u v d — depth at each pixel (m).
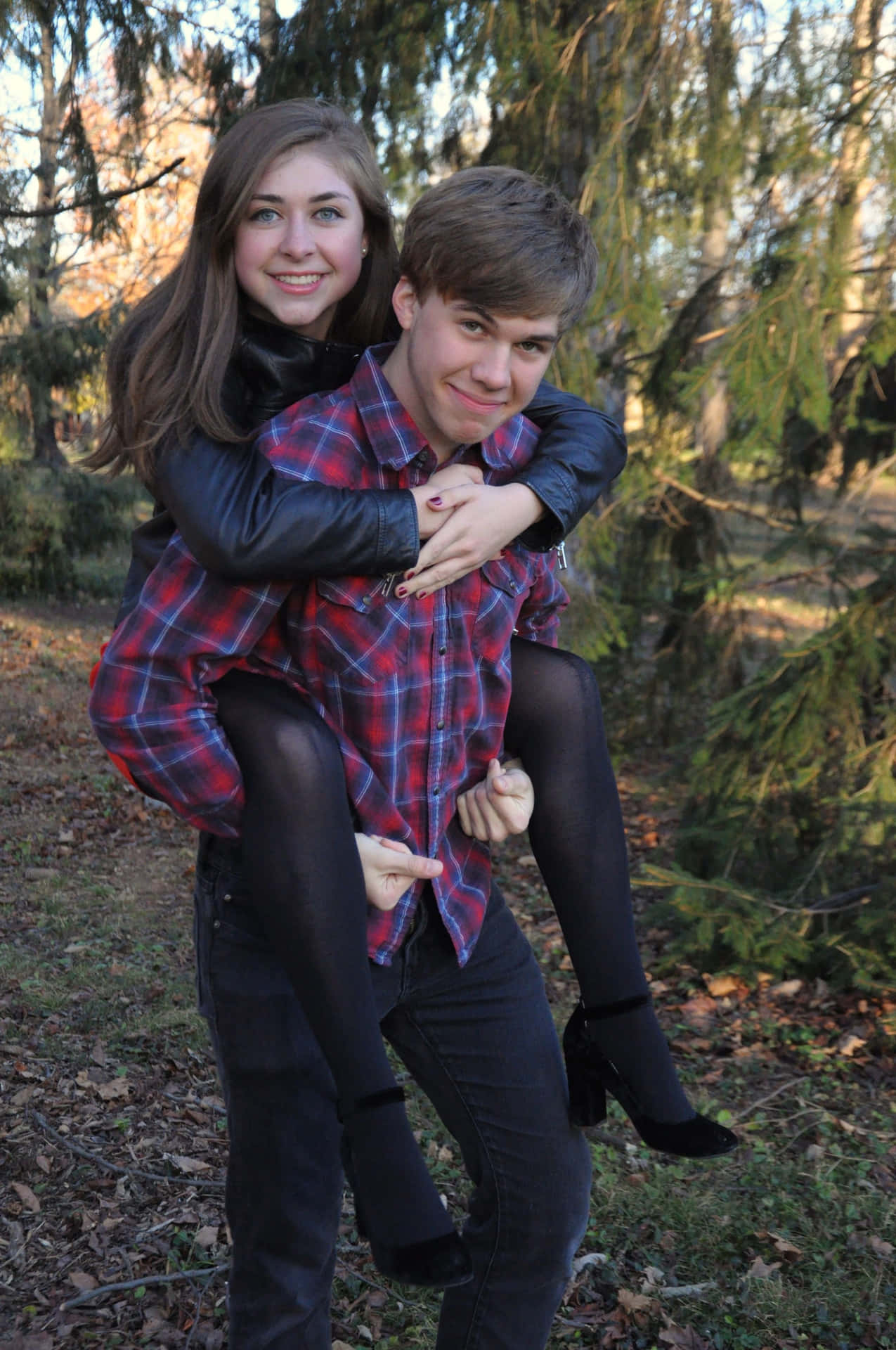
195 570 1.31
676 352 5.98
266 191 1.38
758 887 5.12
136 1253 2.78
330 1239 1.48
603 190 5.21
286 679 1.42
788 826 5.12
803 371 4.59
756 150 5.05
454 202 1.26
